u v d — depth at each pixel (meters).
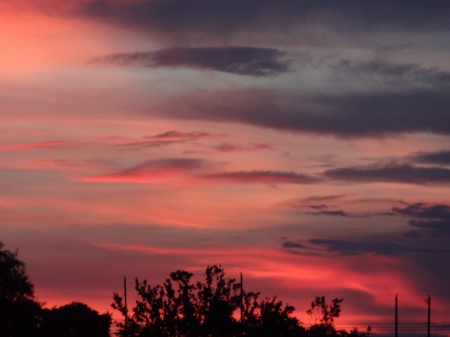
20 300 59.72
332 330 31.86
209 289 31.56
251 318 31.27
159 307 31.28
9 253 61.25
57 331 61.53
